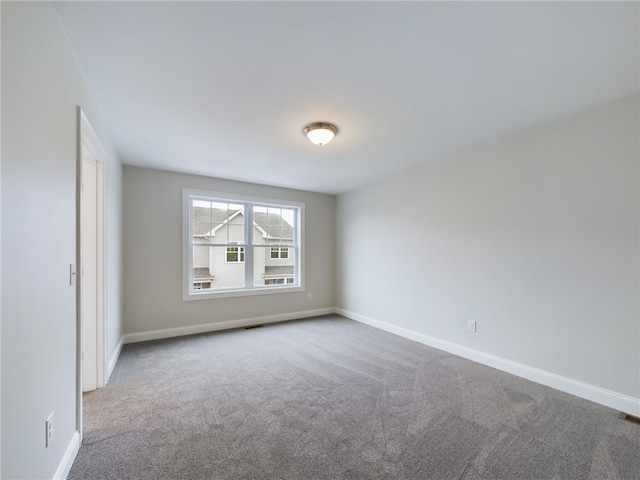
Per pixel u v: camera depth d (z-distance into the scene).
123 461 1.61
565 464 1.62
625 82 1.99
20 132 1.08
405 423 1.99
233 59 1.74
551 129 2.56
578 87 2.04
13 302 1.03
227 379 2.65
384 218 4.38
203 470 1.55
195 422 1.98
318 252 5.31
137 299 3.76
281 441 1.79
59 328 1.44
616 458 1.66
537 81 1.97
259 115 2.42
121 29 1.49
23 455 1.09
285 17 1.42
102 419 2.01
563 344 2.47
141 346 3.54
